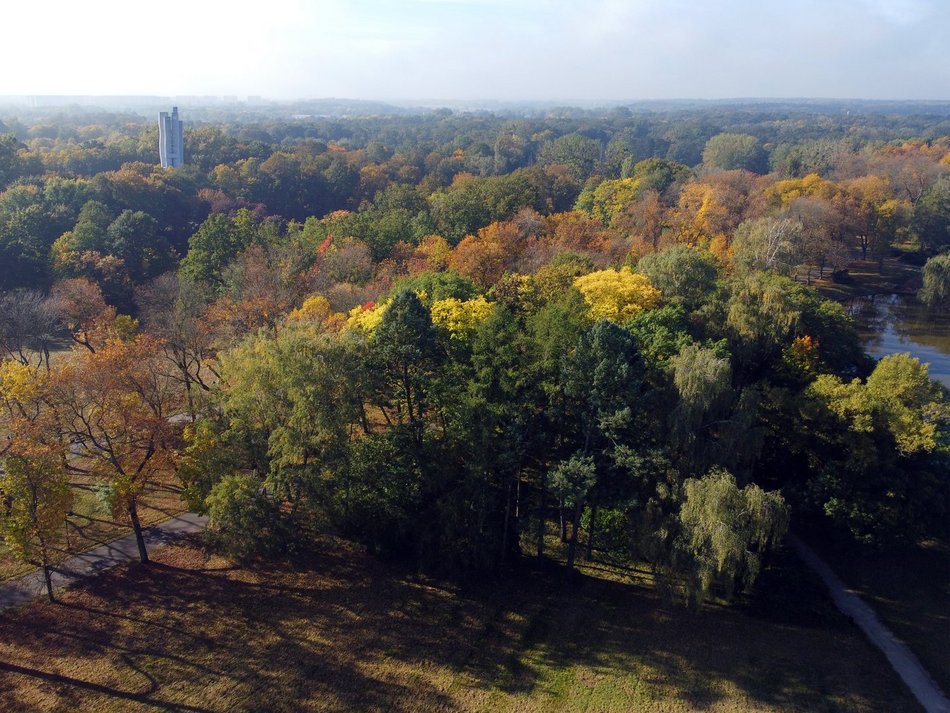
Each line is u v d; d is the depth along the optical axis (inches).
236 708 1300.4
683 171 5580.7
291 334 1683.1
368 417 2277.3
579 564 1793.8
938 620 1588.3
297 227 4478.3
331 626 1531.7
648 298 2437.3
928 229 5108.3
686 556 1481.3
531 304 2394.2
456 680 1393.9
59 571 1658.5
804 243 3897.6
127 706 1290.6
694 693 1358.3
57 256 3410.4
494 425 1615.4
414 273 3159.5
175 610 1553.9
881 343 3619.6
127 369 1663.4
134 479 1610.5
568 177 6328.7
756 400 1628.9
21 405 1589.6
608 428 1563.7
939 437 1891.0
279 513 1716.3
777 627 1557.6
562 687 1378.0
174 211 4633.4
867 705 1332.4
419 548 1710.1
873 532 1732.3
